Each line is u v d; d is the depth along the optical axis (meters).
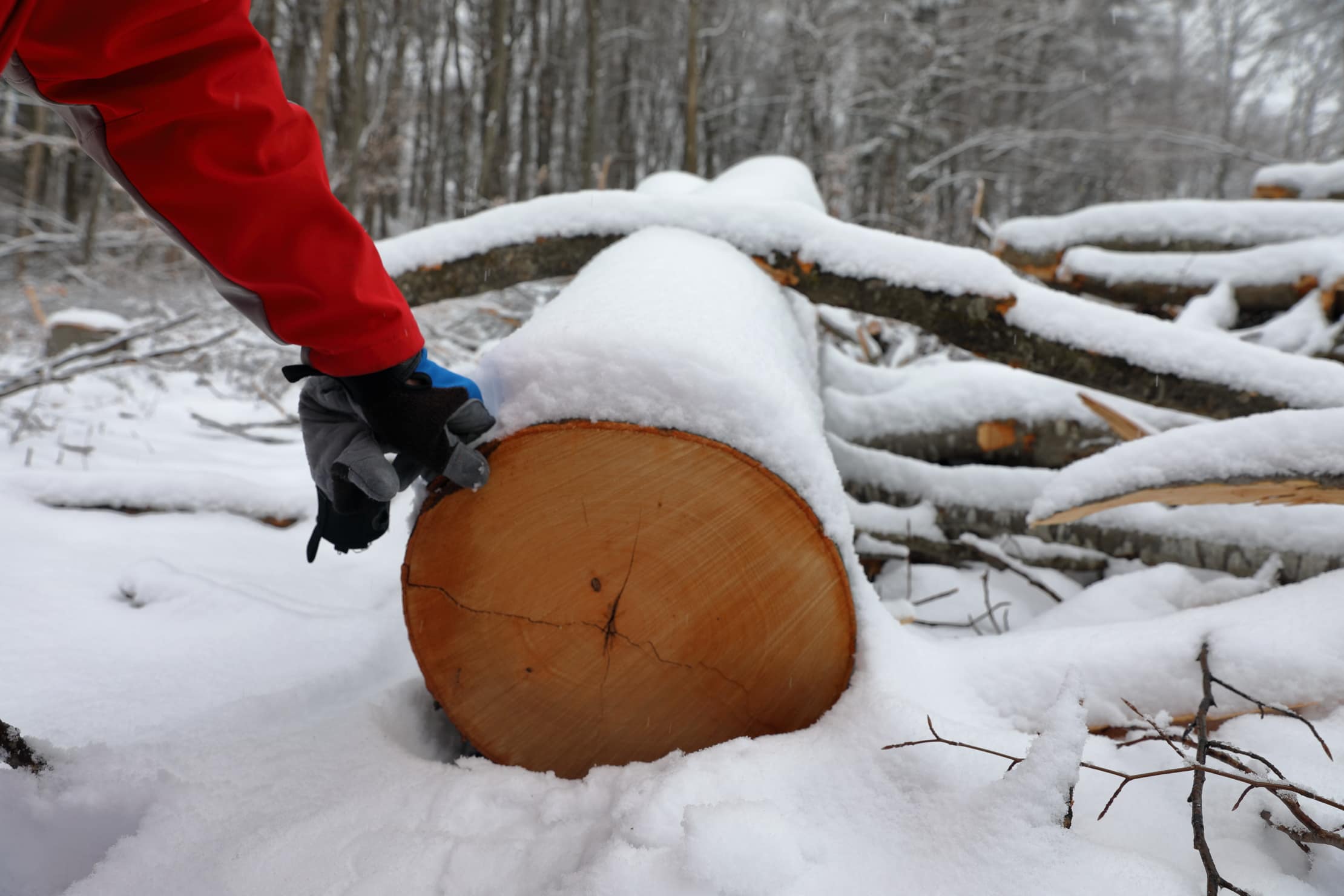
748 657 1.31
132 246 11.91
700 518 1.25
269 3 14.05
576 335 1.27
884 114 14.85
